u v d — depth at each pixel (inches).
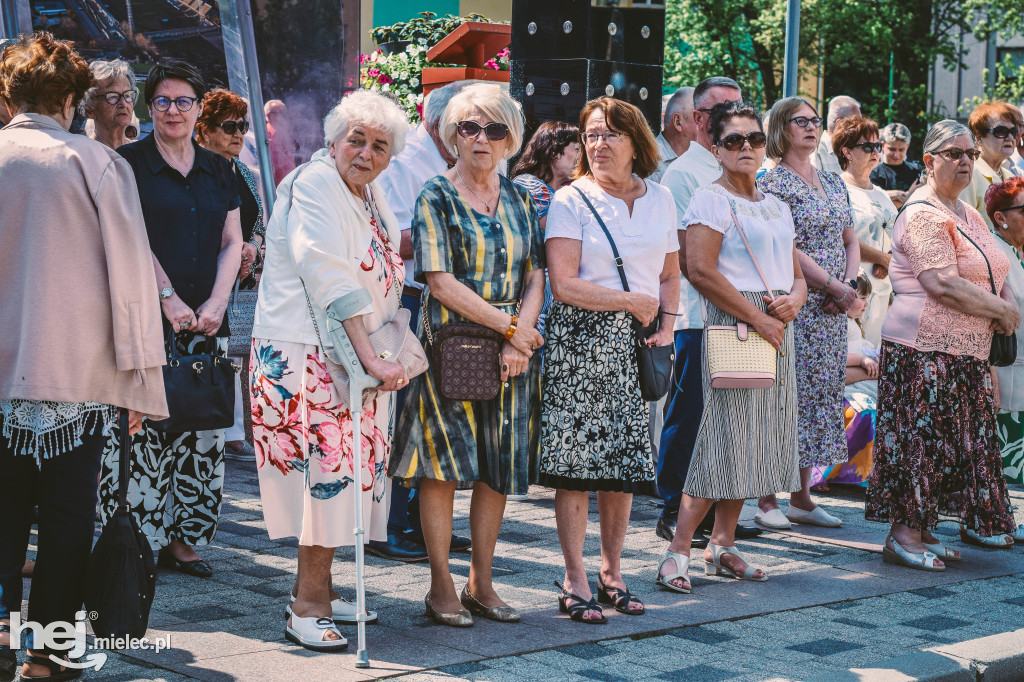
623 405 202.5
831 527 284.5
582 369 201.3
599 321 201.9
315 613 181.8
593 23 300.2
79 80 166.9
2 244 159.2
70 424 160.7
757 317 221.9
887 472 250.8
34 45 164.9
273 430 179.9
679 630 197.8
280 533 181.3
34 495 167.2
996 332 254.7
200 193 218.1
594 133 206.5
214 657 173.6
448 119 194.4
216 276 218.7
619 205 205.3
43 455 159.8
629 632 194.2
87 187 161.2
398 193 245.9
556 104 305.9
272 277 182.1
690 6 923.4
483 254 190.7
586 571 233.8
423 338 194.5
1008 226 297.9
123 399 165.2
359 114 179.5
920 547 250.2
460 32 394.6
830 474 327.9
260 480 181.9
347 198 180.5
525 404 195.5
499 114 191.9
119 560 161.8
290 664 171.3
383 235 188.4
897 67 989.8
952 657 185.0
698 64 926.4
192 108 216.2
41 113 164.6
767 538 271.9
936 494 249.6
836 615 210.2
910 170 442.0
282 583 217.0
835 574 239.9
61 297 158.9
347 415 180.5
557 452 200.5
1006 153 348.2
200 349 214.5
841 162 352.2
